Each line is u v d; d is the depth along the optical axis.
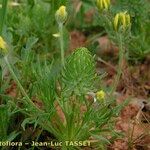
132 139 0.18
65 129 0.17
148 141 0.18
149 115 0.20
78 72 0.15
